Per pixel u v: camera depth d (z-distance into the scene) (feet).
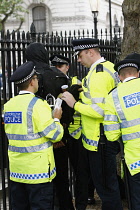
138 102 12.79
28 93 13.26
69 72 18.90
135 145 12.72
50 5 108.58
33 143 12.87
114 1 115.85
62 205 15.60
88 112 14.12
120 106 12.91
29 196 13.21
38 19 111.34
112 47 22.53
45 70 14.70
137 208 12.94
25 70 13.15
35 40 16.87
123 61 13.20
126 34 20.11
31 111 12.86
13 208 13.70
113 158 14.82
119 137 13.34
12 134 13.21
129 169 12.83
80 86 15.16
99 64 14.51
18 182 13.34
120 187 17.46
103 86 14.19
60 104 13.97
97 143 14.57
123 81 13.32
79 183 16.05
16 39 16.96
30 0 109.91
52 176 13.16
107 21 113.19
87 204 17.61
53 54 17.67
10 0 84.69
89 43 14.71
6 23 109.09
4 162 15.87
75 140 16.03
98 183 14.97
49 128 12.79
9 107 13.30
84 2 106.11
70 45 18.80
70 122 15.24
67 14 107.45
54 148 15.14
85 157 15.64
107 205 15.06
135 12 19.47
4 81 15.55
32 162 12.89
